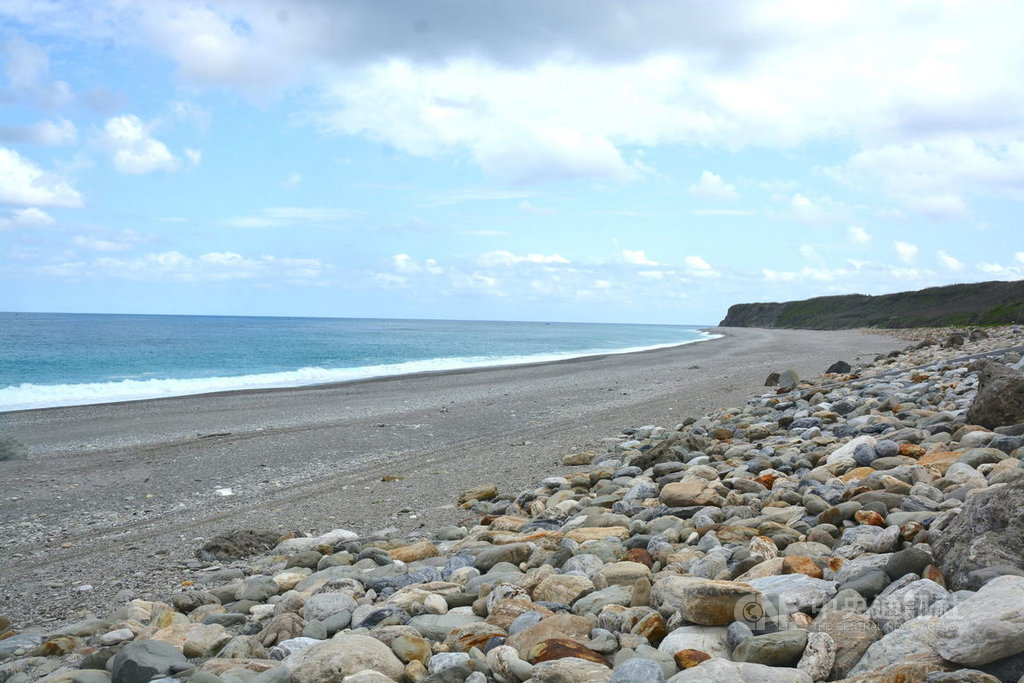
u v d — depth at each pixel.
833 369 21.48
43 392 24.06
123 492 10.20
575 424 15.59
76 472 11.59
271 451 13.14
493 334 117.50
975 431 7.70
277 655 4.12
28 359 41.41
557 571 4.99
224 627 4.88
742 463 8.88
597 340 89.44
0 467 12.02
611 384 24.61
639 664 3.10
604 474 9.30
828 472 7.42
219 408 19.50
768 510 6.17
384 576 5.73
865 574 3.95
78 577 6.68
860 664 3.09
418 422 16.44
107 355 45.59
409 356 49.09
